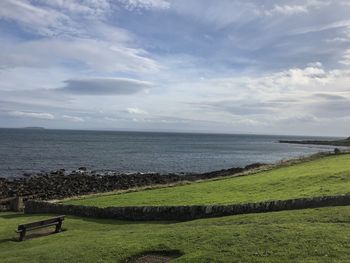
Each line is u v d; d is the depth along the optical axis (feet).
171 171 266.98
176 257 46.78
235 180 116.16
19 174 232.73
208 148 549.95
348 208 57.98
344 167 107.24
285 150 515.09
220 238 49.67
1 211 101.60
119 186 180.34
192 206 72.33
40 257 52.19
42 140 654.12
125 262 47.09
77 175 223.10
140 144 626.23
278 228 50.80
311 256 40.11
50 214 89.97
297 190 79.77
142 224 72.23
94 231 69.36
